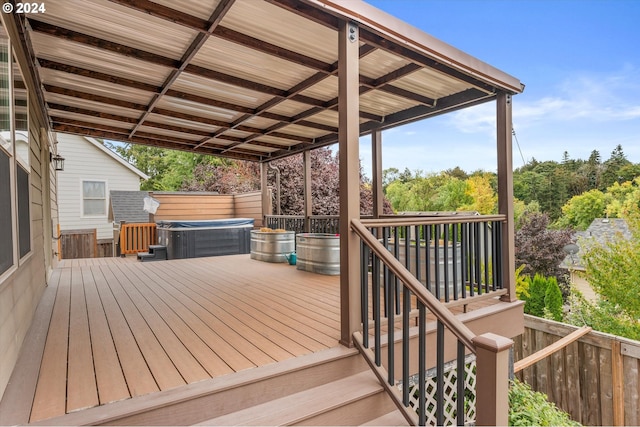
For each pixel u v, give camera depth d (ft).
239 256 25.04
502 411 5.28
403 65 12.35
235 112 17.52
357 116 8.50
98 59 11.94
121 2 8.72
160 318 10.15
